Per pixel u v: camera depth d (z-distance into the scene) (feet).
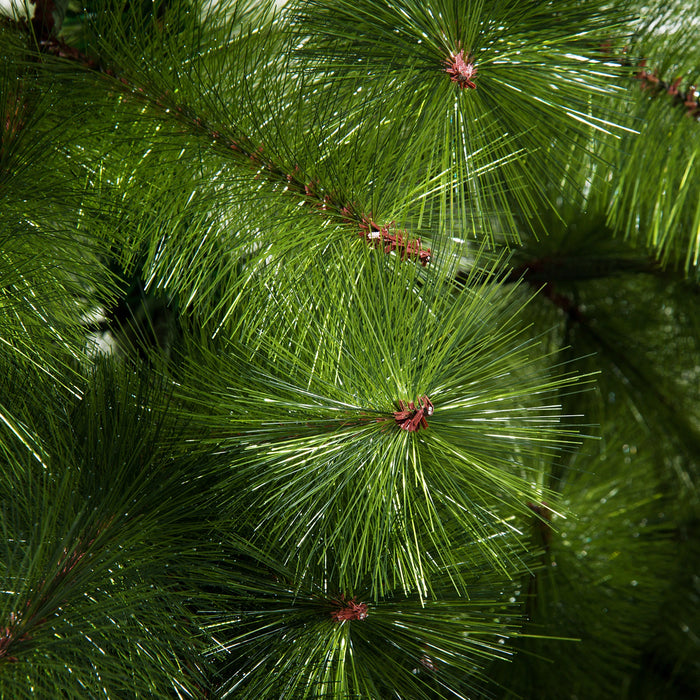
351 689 3.73
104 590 3.61
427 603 3.74
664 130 3.94
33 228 3.77
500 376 3.69
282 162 3.75
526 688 4.41
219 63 3.85
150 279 3.87
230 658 3.76
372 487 3.56
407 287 3.63
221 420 3.68
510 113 3.77
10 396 3.76
